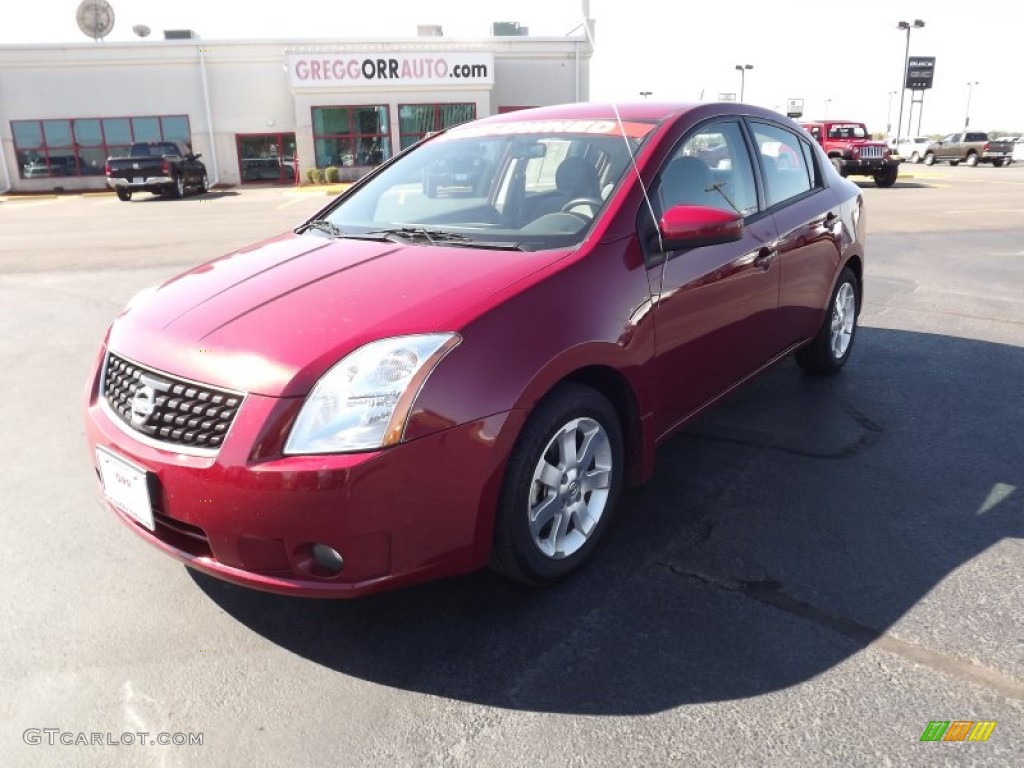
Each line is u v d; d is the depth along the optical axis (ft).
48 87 96.99
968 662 7.76
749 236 11.94
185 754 6.84
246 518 7.32
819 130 77.61
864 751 6.69
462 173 11.69
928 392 15.60
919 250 33.71
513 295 8.24
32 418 15.21
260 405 7.32
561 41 103.40
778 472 12.07
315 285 8.78
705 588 9.11
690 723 7.06
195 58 98.22
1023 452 12.70
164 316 8.75
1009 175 98.58
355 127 100.48
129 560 10.01
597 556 9.82
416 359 7.48
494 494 8.00
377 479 7.24
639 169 10.21
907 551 9.80
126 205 75.15
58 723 7.22
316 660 8.05
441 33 108.99
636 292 9.43
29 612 8.91
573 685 7.59
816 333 15.20
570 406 8.64
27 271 32.19
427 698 7.48
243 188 99.66
